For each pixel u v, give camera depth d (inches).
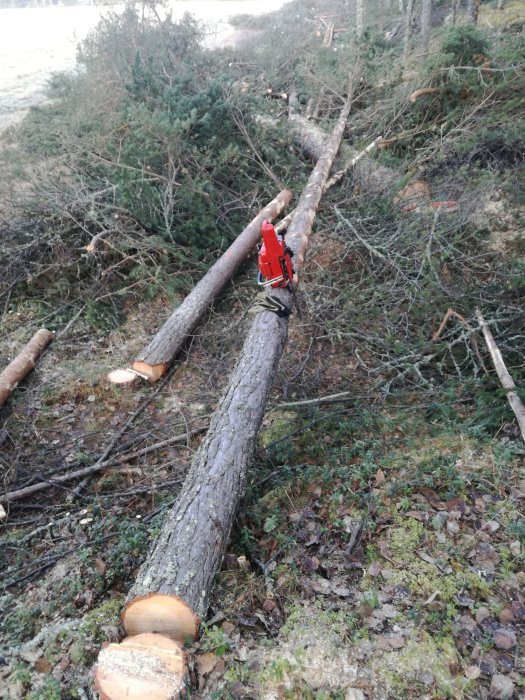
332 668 105.3
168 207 275.3
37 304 257.6
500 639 108.5
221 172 320.5
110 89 374.6
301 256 233.0
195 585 114.5
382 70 397.7
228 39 653.9
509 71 329.1
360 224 270.2
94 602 132.0
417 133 348.8
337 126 367.9
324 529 142.9
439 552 130.3
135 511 163.9
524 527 130.9
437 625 113.3
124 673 97.6
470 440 167.6
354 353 227.3
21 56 716.0
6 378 208.4
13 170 297.0
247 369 174.4
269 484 166.4
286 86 474.6
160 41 421.1
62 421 203.2
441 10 584.1
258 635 116.2
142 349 231.9
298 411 196.5
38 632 124.6
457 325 214.2
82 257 261.7
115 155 309.6
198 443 190.1
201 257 286.0
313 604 120.6
